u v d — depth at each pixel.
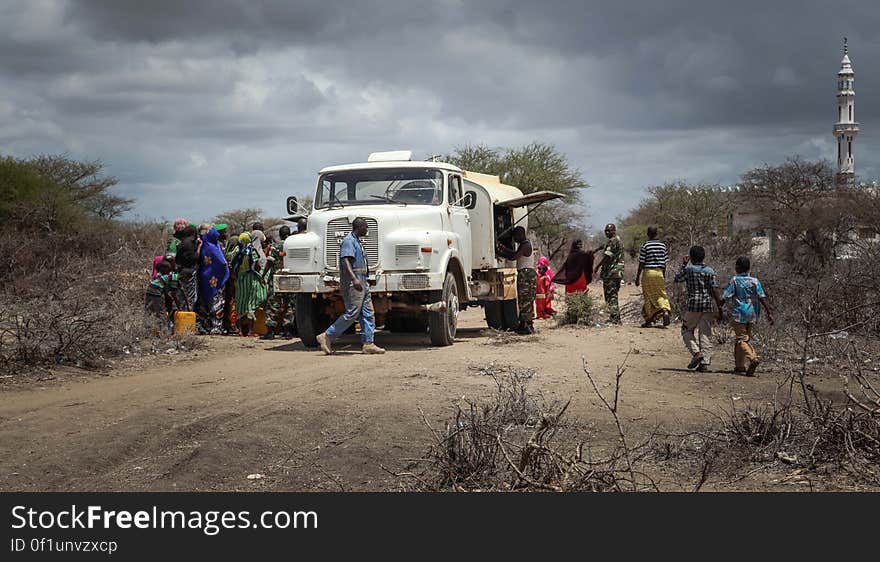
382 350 13.48
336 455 7.54
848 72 95.25
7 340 12.65
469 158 50.19
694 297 12.21
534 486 6.38
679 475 7.12
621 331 17.28
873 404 8.48
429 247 13.94
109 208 48.09
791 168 45.41
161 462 7.34
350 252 13.31
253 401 9.47
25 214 34.03
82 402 9.45
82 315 12.55
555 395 9.95
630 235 59.34
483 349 14.05
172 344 14.13
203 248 16.62
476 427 6.98
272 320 16.31
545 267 21.25
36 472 7.02
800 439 7.74
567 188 49.84
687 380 11.34
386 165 15.09
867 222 33.22
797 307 15.96
